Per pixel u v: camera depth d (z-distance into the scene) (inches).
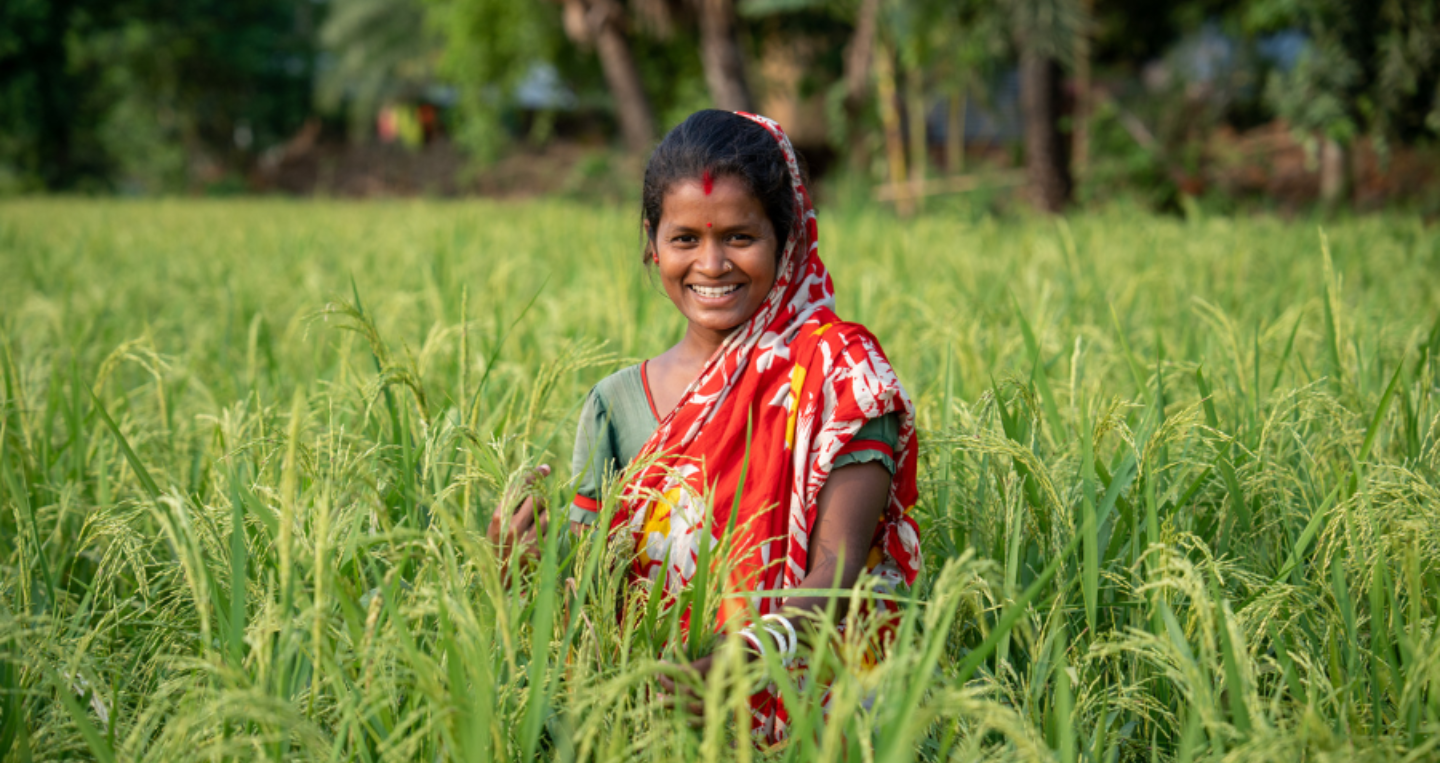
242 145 1626.5
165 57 1476.4
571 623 58.8
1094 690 68.5
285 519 54.6
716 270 66.2
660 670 50.3
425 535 61.4
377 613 56.1
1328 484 87.4
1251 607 64.5
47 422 101.6
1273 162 663.1
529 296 210.7
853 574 62.5
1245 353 111.0
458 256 279.7
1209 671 62.7
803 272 69.7
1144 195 595.8
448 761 55.2
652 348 139.6
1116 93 716.0
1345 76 480.7
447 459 82.4
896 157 690.2
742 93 692.7
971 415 88.0
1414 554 64.0
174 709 64.5
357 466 70.8
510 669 55.3
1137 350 140.4
